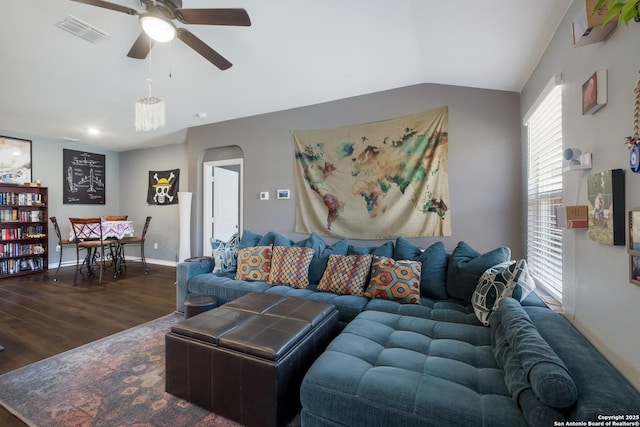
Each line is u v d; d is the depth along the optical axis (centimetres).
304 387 128
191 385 161
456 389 116
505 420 100
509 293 177
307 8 193
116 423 147
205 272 319
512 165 265
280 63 263
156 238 582
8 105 353
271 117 379
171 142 546
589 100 127
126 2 187
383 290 232
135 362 205
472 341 159
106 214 607
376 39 223
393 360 138
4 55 245
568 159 145
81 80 291
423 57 242
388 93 312
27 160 495
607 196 116
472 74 252
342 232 333
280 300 216
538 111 211
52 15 200
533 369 104
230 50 244
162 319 287
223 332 161
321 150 346
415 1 175
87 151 577
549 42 184
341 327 222
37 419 150
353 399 118
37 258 496
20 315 295
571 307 156
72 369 196
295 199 363
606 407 86
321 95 328
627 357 106
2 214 453
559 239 182
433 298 237
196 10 165
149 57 254
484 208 274
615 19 107
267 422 140
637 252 99
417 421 107
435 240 292
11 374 190
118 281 434
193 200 454
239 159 423
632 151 99
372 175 319
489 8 165
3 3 187
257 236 341
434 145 291
